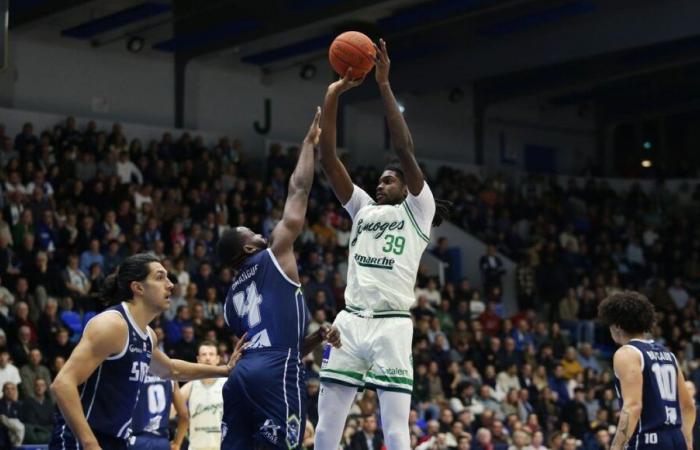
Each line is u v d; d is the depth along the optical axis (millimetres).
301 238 20109
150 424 8625
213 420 10055
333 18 20391
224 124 24406
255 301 6008
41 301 15508
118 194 18609
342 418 6531
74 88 22234
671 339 21688
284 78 25500
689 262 25547
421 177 6480
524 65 22469
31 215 16859
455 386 17312
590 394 18281
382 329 6410
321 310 17031
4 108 20594
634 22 20750
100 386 5918
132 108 23016
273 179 22172
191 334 15383
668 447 6633
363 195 6836
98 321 5844
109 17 20984
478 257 24359
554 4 21172
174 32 23172
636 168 30516
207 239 18469
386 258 6492
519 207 26391
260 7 21406
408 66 24562
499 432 15836
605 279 23844
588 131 31578
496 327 20484
